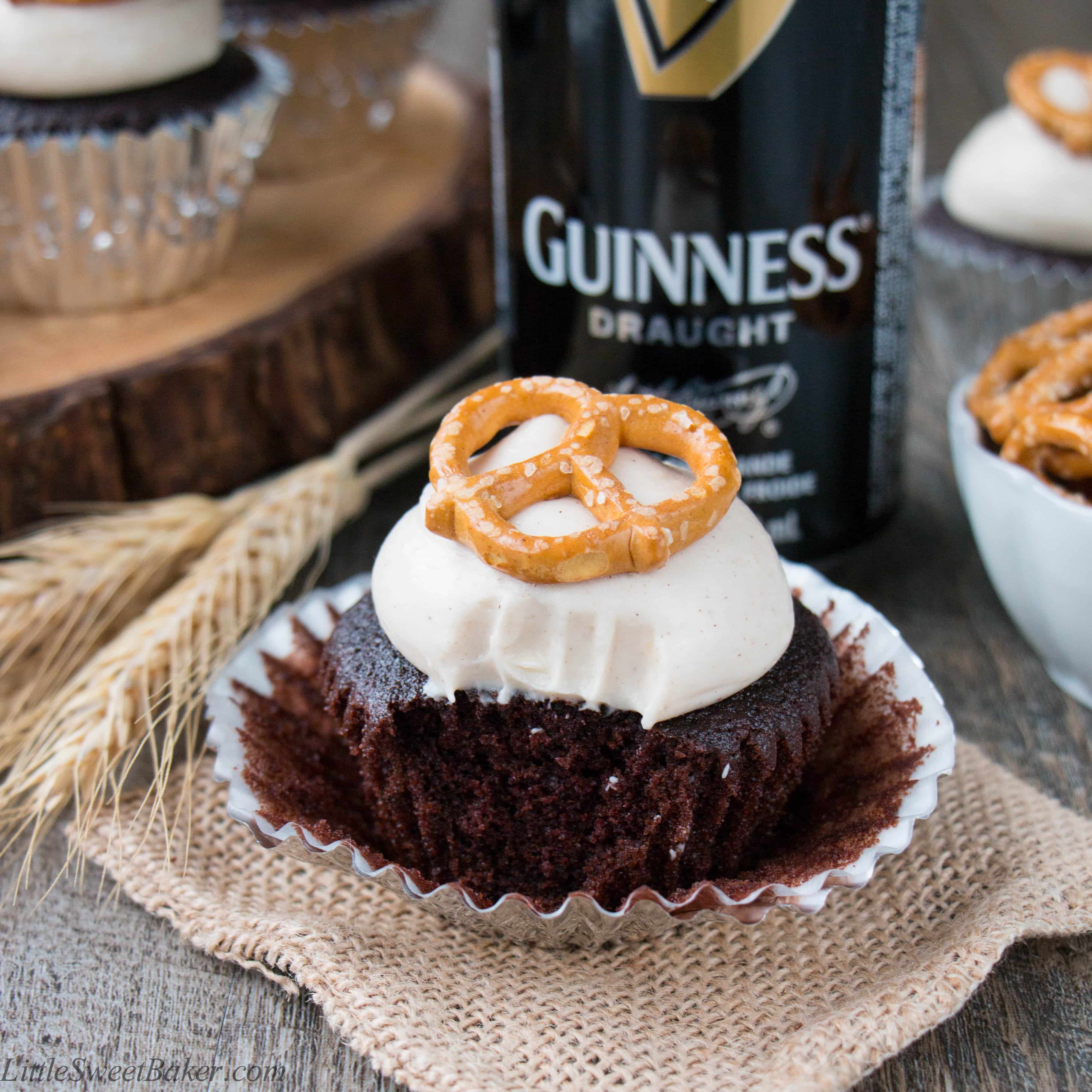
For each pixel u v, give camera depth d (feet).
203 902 0.96
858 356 1.14
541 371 1.17
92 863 1.00
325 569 1.20
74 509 1.17
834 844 0.94
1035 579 1.05
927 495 1.27
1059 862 0.96
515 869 0.97
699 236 1.09
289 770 0.99
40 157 1.17
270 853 0.99
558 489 0.92
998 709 1.09
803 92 1.07
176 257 1.23
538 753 0.94
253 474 1.23
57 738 1.01
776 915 0.95
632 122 1.08
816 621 0.99
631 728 0.93
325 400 1.25
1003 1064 0.91
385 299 1.28
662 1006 0.91
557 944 0.94
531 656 0.92
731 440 1.14
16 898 0.98
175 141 1.19
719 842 0.96
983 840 0.98
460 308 1.35
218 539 1.11
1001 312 1.52
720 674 0.92
